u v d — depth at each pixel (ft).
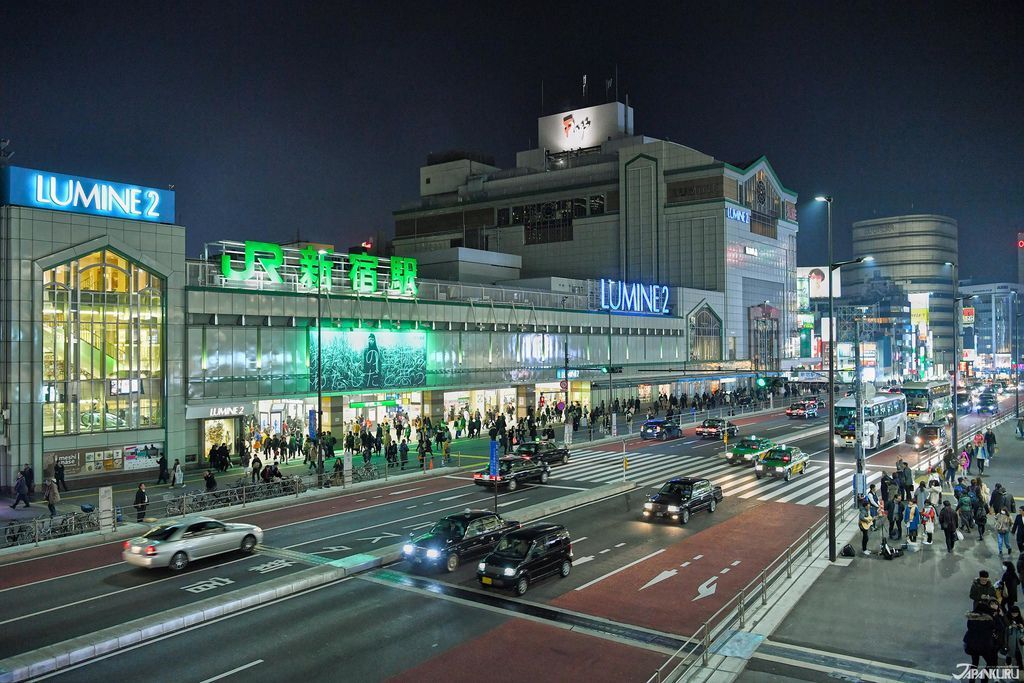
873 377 367.66
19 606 68.08
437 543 80.33
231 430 153.69
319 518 104.99
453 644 58.34
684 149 339.98
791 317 397.60
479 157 419.13
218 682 51.67
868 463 153.69
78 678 52.70
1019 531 79.77
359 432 167.12
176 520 85.35
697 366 305.32
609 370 219.41
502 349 217.97
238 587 72.84
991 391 309.83
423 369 191.11
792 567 78.59
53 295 127.65
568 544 78.18
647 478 137.49
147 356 138.41
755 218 361.51
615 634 60.49
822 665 53.47
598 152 385.91
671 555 84.38
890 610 65.00
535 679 51.88
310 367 164.14
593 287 275.18
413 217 413.59
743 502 114.93
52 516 95.30
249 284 156.15
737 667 52.95
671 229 342.64
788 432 205.36
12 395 121.70
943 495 113.50
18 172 123.65
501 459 131.75
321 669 53.67
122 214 135.33
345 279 177.88
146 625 61.00
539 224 375.66
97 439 130.41
